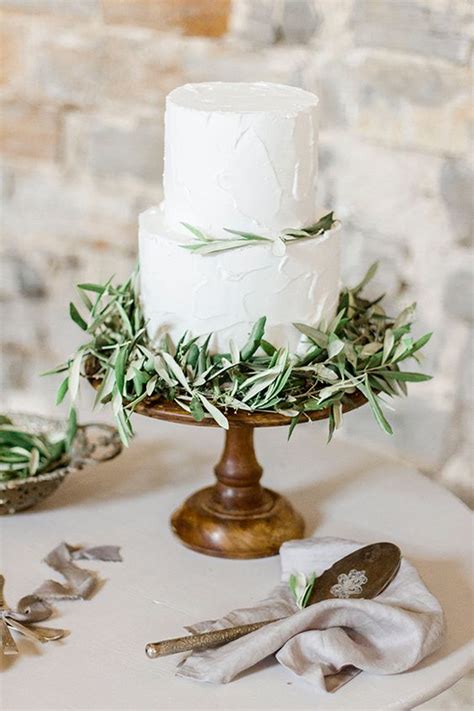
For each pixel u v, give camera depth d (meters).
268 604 1.01
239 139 0.97
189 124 0.98
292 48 1.48
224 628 0.97
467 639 0.98
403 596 0.99
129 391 1.04
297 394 1.01
